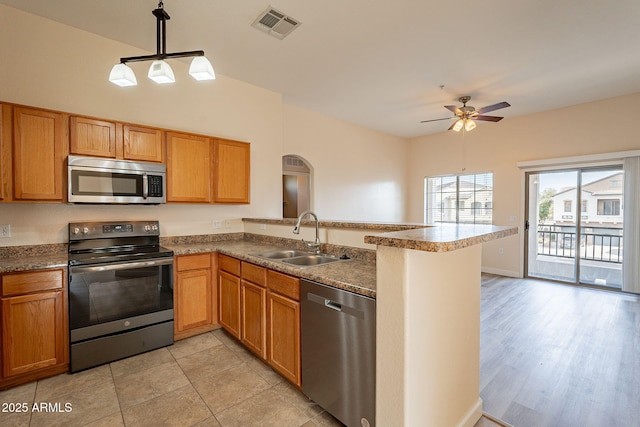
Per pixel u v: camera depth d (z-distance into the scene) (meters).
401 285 1.23
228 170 3.28
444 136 6.47
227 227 3.60
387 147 6.59
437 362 1.43
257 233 3.45
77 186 2.30
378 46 2.94
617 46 2.93
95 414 1.76
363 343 1.45
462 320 1.64
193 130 3.31
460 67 3.40
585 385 2.09
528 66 3.38
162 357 2.44
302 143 4.99
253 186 3.85
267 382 2.10
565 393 2.01
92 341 2.25
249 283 2.38
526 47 2.96
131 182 2.57
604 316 3.41
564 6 2.33
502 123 5.57
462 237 1.25
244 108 3.77
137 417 1.74
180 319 2.71
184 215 3.25
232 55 3.11
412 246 1.15
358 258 2.23
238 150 3.37
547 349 2.62
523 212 5.31
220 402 1.88
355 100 4.51
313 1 2.28
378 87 3.99
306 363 1.81
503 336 2.88
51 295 2.11
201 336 2.83
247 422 1.71
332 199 5.50
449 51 3.04
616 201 4.45
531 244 5.30
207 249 2.87
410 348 1.25
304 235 2.78
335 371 1.61
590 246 4.70
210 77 2.05
